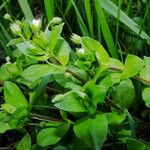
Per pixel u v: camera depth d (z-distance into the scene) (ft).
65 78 0.41
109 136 0.47
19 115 0.43
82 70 0.42
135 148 0.38
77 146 0.42
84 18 0.65
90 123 0.37
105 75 0.41
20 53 0.51
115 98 0.43
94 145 0.36
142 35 0.54
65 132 0.42
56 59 0.40
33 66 0.40
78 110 0.38
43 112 0.51
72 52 0.47
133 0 0.75
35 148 0.45
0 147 0.54
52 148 0.45
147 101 0.39
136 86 0.51
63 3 0.69
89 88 0.38
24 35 0.48
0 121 0.44
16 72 0.48
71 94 0.38
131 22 0.54
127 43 0.62
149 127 0.47
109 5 0.54
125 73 0.39
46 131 0.42
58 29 0.39
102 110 0.47
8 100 0.43
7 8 0.68
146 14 0.56
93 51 0.40
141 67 0.38
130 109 0.53
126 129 0.44
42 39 0.40
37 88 0.42
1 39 0.61
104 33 0.51
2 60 0.65
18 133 0.55
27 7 0.57
